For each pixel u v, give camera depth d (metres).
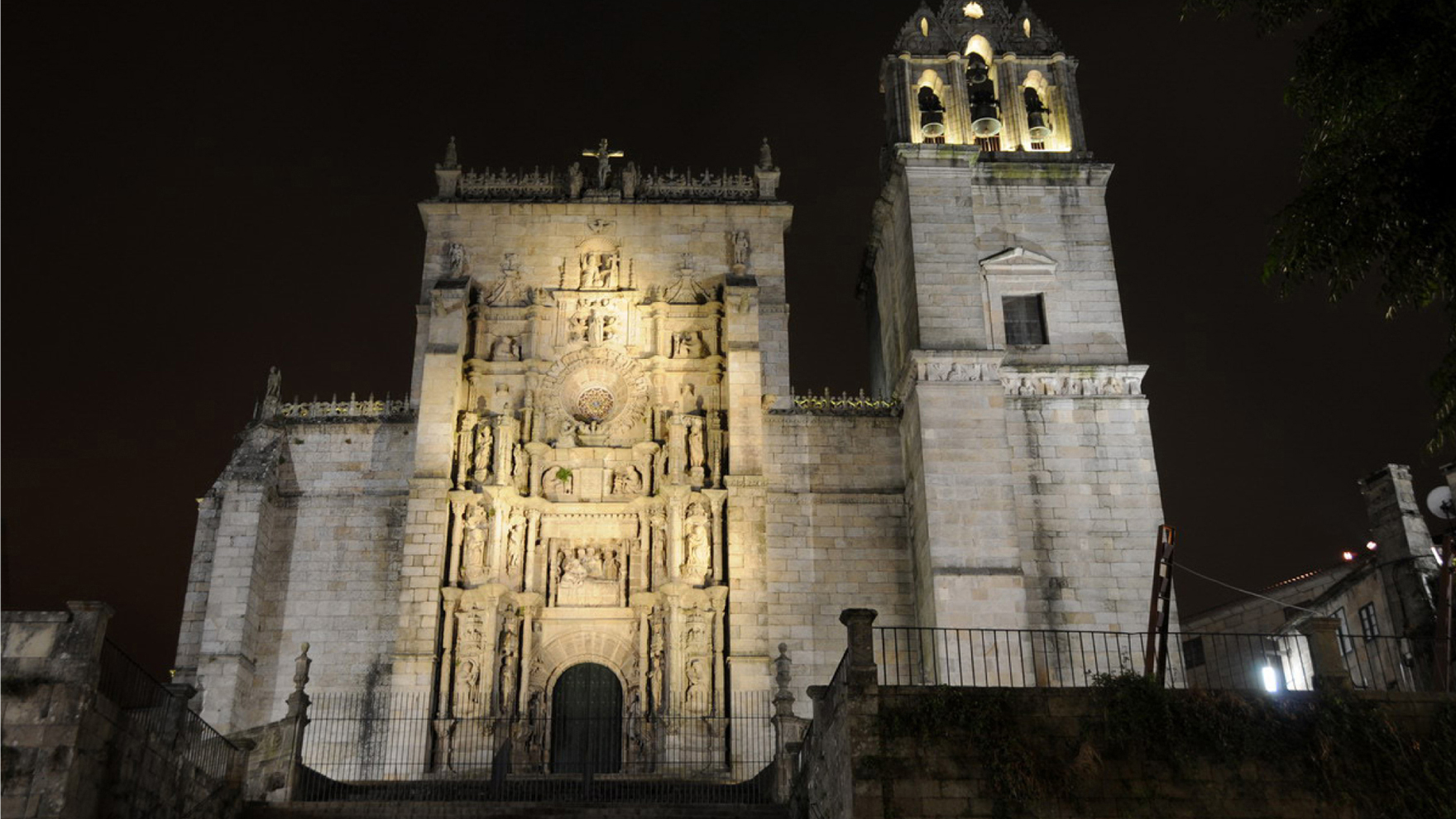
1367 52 21.80
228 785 29.67
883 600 44.41
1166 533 30.16
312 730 41.91
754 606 43.12
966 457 42.53
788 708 34.69
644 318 48.25
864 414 46.97
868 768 23.42
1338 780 23.73
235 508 43.50
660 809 30.19
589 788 34.66
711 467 45.72
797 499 45.69
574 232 49.50
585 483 45.97
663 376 47.25
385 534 44.88
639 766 41.88
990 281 46.88
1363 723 24.16
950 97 49.31
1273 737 24.05
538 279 48.78
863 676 24.23
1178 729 24.00
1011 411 44.91
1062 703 24.31
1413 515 39.50
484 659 41.97
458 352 45.78
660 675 43.00
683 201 50.31
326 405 47.06
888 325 50.72
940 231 46.00
